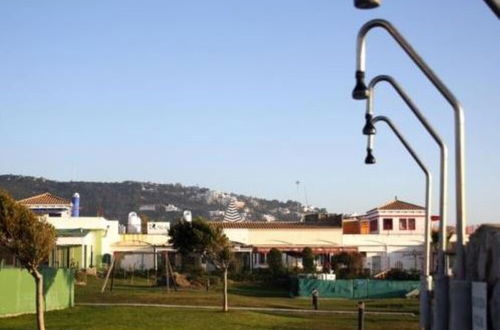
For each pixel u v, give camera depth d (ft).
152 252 236.22
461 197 29.40
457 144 29.32
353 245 265.34
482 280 28.53
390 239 267.59
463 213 29.50
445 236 36.11
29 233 73.77
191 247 149.48
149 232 283.79
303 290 183.52
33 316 101.30
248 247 249.96
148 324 96.73
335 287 185.06
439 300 31.71
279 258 231.91
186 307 125.29
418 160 49.01
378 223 278.46
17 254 73.87
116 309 114.83
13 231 73.26
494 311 27.17
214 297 152.46
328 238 265.34
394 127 50.29
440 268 34.50
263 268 231.50
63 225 241.96
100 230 244.83
